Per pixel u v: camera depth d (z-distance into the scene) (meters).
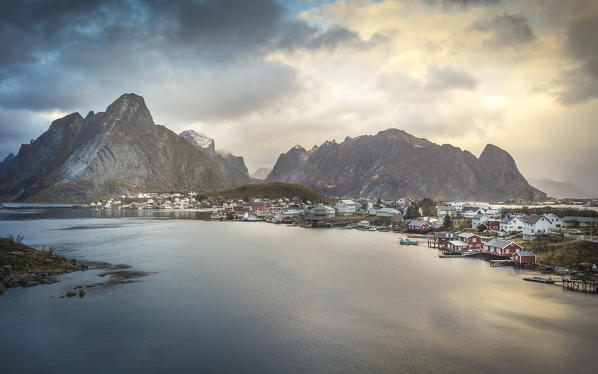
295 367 37.56
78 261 88.56
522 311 53.31
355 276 74.31
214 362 38.62
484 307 55.12
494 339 44.00
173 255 97.81
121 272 77.06
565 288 65.31
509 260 86.81
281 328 47.25
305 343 42.97
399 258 94.50
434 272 77.94
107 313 52.31
